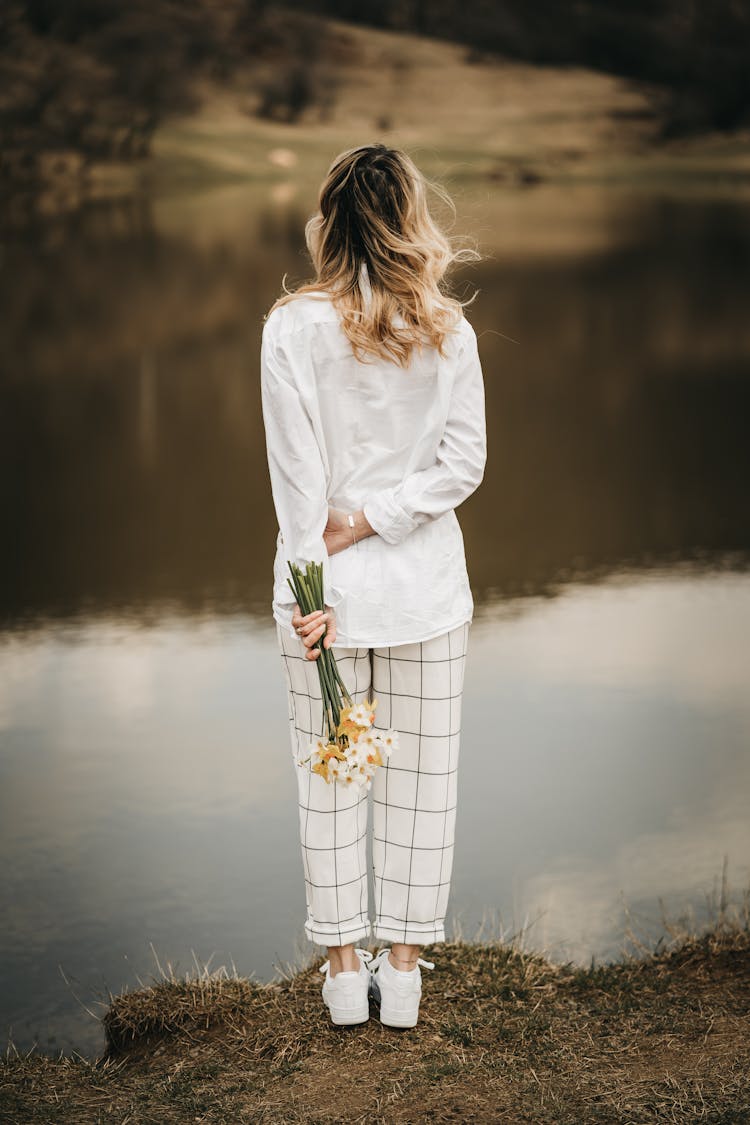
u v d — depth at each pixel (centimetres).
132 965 358
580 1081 247
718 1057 254
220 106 6556
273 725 548
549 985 294
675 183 5066
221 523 980
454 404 247
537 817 450
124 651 666
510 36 8419
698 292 2134
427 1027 270
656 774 484
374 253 238
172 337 1861
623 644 652
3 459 1211
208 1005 283
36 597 780
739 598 740
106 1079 259
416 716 255
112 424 1359
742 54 7850
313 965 307
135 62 6506
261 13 7619
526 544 885
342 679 251
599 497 1020
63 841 438
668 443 1209
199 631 702
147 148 5491
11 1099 249
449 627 252
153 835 440
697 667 611
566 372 1565
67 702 584
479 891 397
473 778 484
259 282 2333
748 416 1319
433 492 246
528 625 692
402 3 8525
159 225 3450
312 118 6706
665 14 8231
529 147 6412
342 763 242
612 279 2295
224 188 4881
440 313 241
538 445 1212
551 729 533
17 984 348
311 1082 251
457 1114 237
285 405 242
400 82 7412
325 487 245
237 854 427
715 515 951
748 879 400
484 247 2770
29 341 1834
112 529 962
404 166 243
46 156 5116
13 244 2978
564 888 398
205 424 1358
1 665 644
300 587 242
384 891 265
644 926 370
